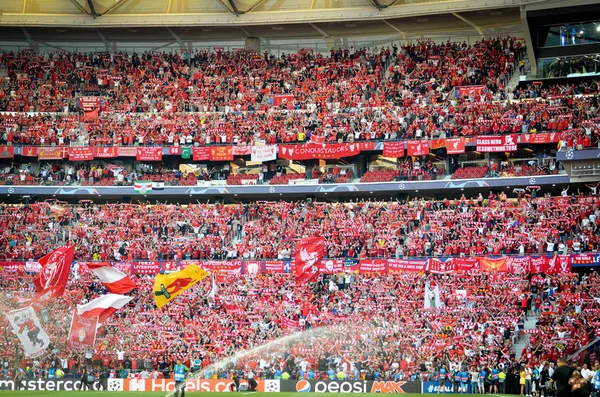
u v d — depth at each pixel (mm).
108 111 76562
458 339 51312
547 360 47281
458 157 69500
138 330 55781
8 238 66312
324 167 73000
